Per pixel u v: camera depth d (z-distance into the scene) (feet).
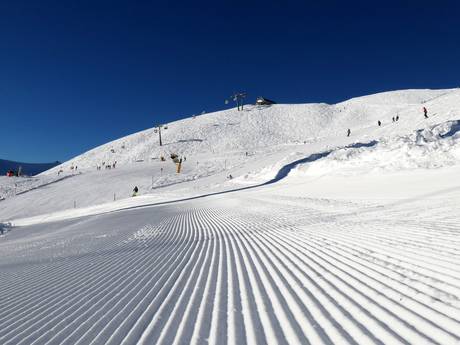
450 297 12.21
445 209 31.86
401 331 10.35
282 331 11.32
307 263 19.90
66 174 254.47
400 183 62.85
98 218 88.89
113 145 382.01
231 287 16.88
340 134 253.44
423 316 11.12
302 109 412.57
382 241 22.39
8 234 85.92
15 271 27.66
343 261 19.17
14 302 17.83
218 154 265.34
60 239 52.49
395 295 13.21
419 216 30.22
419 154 80.79
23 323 14.39
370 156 95.20
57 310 15.71
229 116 413.80
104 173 236.63
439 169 68.85
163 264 23.90
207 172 209.46
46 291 19.45
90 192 190.29
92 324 13.48
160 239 37.99
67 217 126.11
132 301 15.98
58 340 12.23
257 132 354.13
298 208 53.57
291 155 148.87
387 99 407.64
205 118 417.69
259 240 30.01
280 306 13.60
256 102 487.20
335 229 30.27
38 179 240.12
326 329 11.10
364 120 342.23
